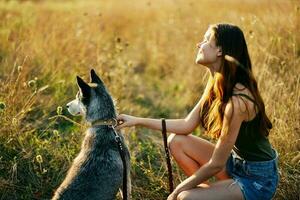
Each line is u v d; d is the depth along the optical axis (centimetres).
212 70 402
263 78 616
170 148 443
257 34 707
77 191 396
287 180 484
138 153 552
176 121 439
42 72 660
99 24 934
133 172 512
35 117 586
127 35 1016
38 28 827
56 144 525
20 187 484
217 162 382
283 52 679
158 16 1109
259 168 388
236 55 384
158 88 810
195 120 435
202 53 393
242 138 384
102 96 427
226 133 375
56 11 1098
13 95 552
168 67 879
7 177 487
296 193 475
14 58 680
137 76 845
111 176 407
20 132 521
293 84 613
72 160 509
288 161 513
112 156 412
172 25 958
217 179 477
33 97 573
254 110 375
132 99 729
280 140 531
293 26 719
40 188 486
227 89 377
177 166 514
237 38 384
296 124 545
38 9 1122
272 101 575
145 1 1302
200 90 735
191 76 783
